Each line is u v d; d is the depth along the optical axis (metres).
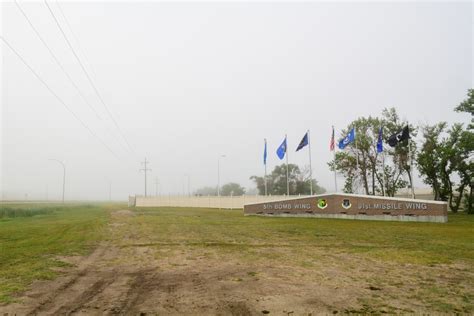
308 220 32.34
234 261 12.52
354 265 11.80
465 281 9.62
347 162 50.31
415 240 18.30
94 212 48.66
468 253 14.27
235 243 17.11
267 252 14.47
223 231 22.62
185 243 17.05
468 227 25.30
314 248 15.59
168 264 11.98
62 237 19.31
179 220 32.25
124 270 11.02
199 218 35.22
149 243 17.03
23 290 8.65
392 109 49.09
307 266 11.62
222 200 65.94
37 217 37.56
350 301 7.76
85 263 12.14
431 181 47.44
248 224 27.92
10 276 10.13
